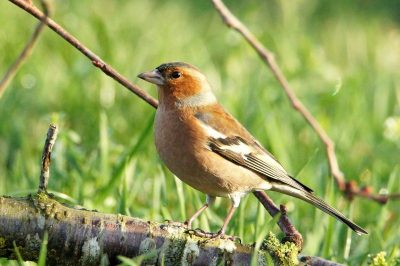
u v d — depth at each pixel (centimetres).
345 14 2223
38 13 855
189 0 2198
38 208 734
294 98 973
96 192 1017
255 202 1098
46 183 747
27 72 1510
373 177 1205
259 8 2150
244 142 935
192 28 1959
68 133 1127
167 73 941
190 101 939
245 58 1702
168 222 852
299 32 1944
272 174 931
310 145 1345
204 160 898
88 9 1898
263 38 1816
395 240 952
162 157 926
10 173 1170
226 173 905
